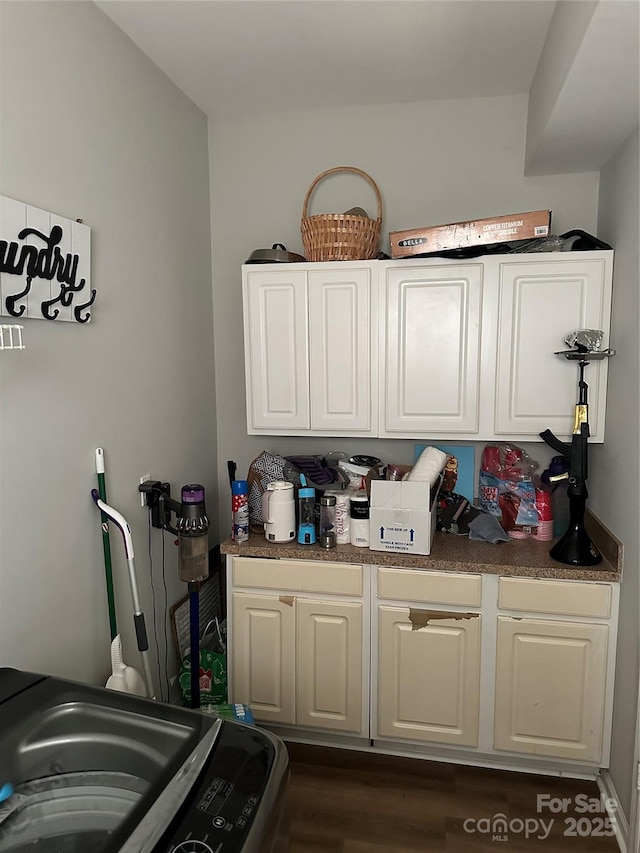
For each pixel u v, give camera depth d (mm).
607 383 2070
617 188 2041
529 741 2049
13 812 835
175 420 2342
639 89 1564
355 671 2158
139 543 2064
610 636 1948
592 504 2268
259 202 2631
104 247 1812
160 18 1833
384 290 2207
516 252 2135
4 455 1418
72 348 1667
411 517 2072
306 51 2039
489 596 2023
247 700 2264
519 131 2387
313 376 2307
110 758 955
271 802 903
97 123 1764
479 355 2162
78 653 1710
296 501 2361
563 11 1601
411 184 2496
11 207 1377
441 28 1890
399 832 1852
